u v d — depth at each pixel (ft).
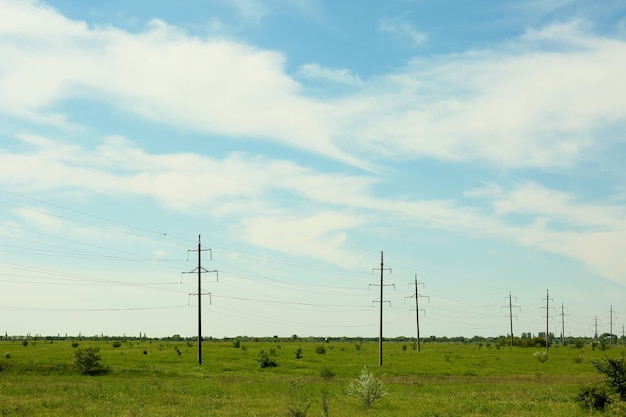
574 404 124.77
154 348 426.92
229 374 225.97
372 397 124.77
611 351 466.29
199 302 263.49
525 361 327.88
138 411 109.70
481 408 116.57
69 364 230.89
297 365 272.92
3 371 213.46
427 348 548.31
